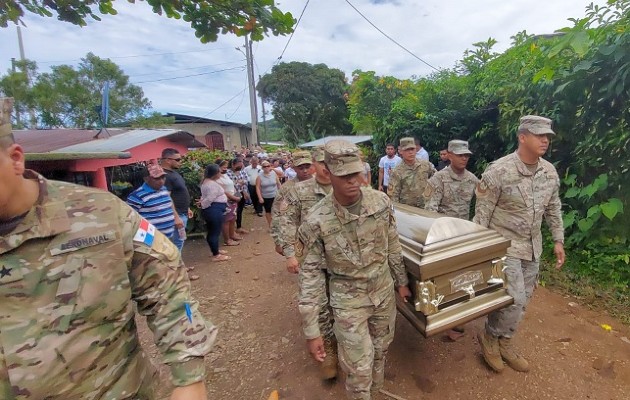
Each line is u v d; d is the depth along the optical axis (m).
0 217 0.88
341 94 34.16
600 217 3.99
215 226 5.68
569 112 4.33
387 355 2.86
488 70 6.14
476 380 2.54
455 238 2.19
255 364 2.92
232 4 2.08
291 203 3.14
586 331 3.03
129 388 1.07
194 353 1.06
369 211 1.92
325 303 2.58
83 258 0.95
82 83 22.62
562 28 3.93
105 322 1.00
